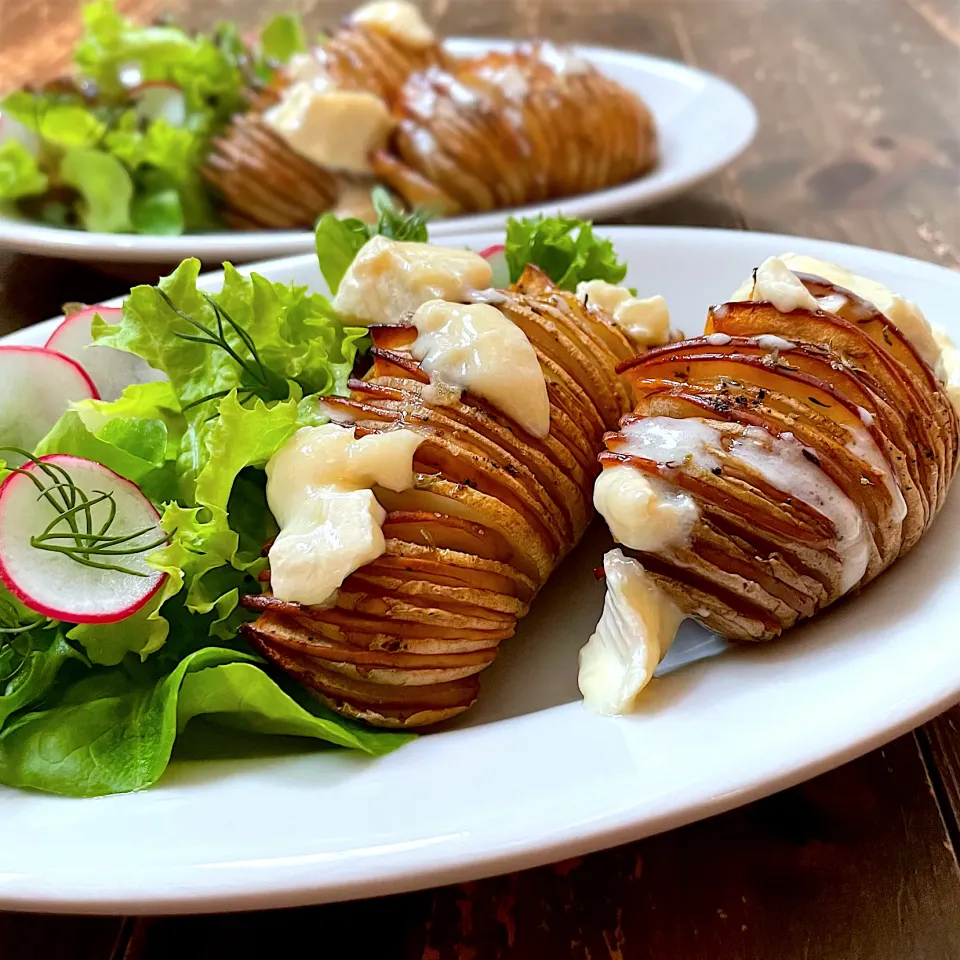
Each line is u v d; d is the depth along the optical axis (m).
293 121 0.36
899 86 0.45
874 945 0.15
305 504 0.17
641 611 0.17
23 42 0.55
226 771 0.16
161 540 0.18
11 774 0.16
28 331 0.24
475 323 0.19
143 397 0.21
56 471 0.19
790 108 0.44
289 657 0.17
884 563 0.17
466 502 0.18
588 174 0.36
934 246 0.32
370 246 0.22
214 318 0.21
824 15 0.54
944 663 0.15
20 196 0.36
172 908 0.13
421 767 0.15
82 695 0.18
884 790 0.16
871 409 0.17
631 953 0.15
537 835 0.13
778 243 0.25
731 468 0.16
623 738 0.15
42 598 0.17
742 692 0.16
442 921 0.15
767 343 0.17
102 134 0.37
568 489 0.19
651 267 0.26
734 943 0.15
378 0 0.53
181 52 0.42
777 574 0.16
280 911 0.16
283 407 0.18
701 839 0.16
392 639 0.17
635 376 0.19
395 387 0.19
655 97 0.43
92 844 0.14
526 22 0.58
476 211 0.36
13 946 0.16
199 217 0.37
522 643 0.20
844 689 0.15
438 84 0.37
